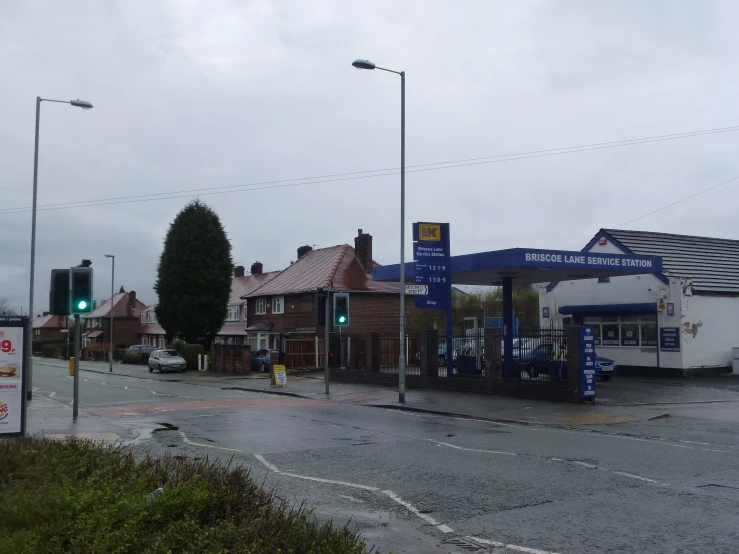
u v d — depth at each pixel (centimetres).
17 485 678
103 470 738
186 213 5409
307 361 4216
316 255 5438
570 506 815
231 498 619
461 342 2623
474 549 658
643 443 1323
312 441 1380
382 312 4778
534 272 2553
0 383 1198
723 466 1064
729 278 3319
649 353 3161
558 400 2119
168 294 5388
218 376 4019
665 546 655
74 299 1734
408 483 962
